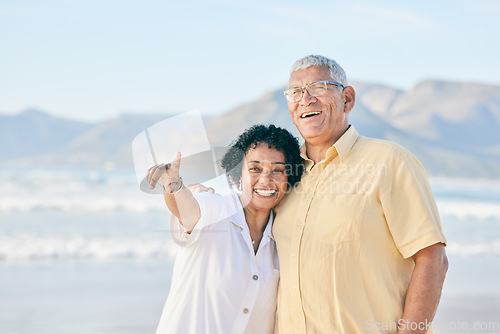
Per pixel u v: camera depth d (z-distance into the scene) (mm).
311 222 2510
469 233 15789
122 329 6160
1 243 12219
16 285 8188
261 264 2607
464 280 8898
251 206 2629
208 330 2477
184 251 2568
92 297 7520
